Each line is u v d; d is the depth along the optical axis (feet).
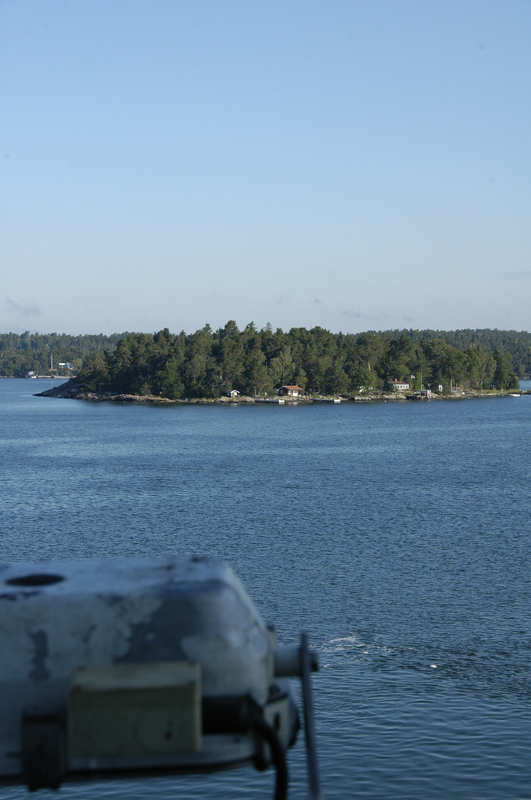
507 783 61.41
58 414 649.61
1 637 10.97
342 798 60.08
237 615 11.47
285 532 162.50
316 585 118.01
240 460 314.35
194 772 10.27
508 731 69.67
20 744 10.69
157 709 9.75
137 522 175.63
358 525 170.19
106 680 10.06
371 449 359.87
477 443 389.19
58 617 11.09
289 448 366.02
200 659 10.96
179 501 206.59
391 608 105.60
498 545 147.23
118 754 9.75
